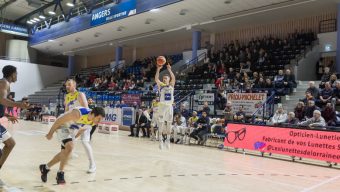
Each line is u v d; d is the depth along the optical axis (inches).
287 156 339.9
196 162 266.8
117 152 306.3
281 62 559.5
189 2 576.7
